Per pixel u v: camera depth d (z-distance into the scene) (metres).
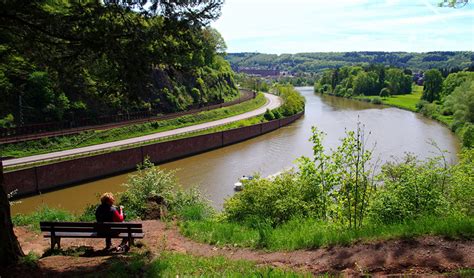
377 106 102.12
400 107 95.88
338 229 9.13
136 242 10.21
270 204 12.13
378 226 8.33
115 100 9.74
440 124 67.12
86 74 9.25
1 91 18.80
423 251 6.86
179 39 8.90
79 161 36.78
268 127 65.44
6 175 31.53
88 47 7.95
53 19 7.73
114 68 8.59
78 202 31.33
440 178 10.39
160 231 11.57
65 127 47.88
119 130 50.09
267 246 9.20
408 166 10.66
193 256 8.89
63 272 7.54
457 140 52.03
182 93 72.88
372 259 7.01
